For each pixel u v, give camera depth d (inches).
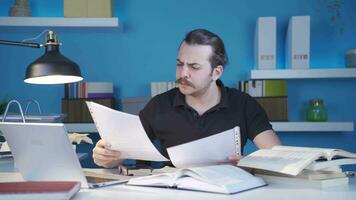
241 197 38.0
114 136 50.0
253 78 109.8
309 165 43.5
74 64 60.9
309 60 110.3
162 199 37.3
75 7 109.7
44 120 75.7
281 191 40.9
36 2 119.1
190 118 73.8
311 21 118.6
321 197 38.0
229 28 119.1
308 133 118.4
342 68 110.3
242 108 74.7
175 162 51.2
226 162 52.0
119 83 119.9
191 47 67.1
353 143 118.1
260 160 46.6
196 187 40.8
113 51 119.9
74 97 111.7
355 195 38.9
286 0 118.6
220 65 69.3
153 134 77.9
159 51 119.9
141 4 119.4
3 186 36.8
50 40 61.4
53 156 42.4
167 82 110.8
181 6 119.4
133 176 50.0
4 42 60.8
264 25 109.0
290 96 119.0
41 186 36.9
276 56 118.0
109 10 110.4
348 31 118.6
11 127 43.8
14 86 118.9
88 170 56.6
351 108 118.6
